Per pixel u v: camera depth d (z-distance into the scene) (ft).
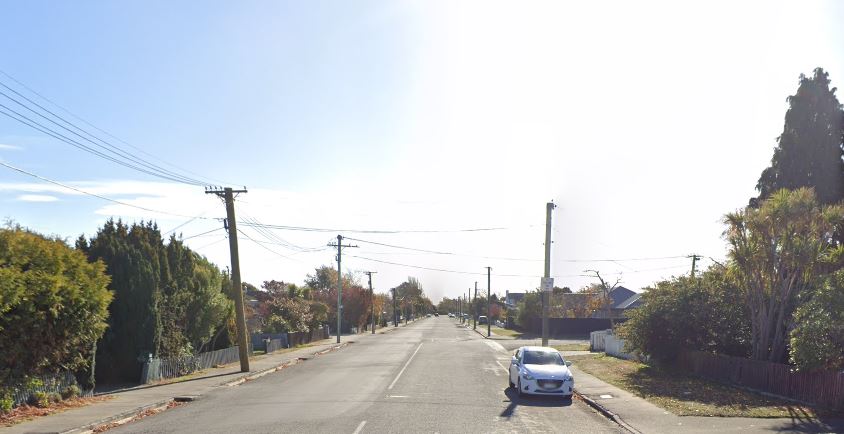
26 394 54.70
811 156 94.27
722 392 62.80
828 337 51.62
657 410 54.29
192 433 43.93
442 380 79.51
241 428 45.42
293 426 45.98
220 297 101.55
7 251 52.42
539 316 240.32
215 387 74.79
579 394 66.54
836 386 51.13
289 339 164.76
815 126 94.48
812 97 95.09
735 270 67.92
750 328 74.33
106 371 77.36
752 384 64.08
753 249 64.64
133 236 84.58
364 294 271.08
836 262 60.59
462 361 111.65
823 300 52.60
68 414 52.39
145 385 76.69
